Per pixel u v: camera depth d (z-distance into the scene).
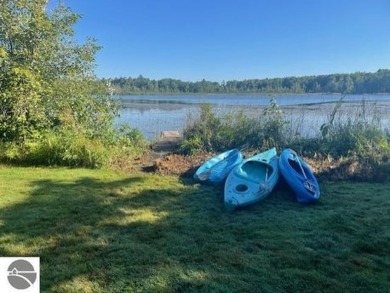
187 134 10.57
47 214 4.80
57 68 8.95
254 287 3.12
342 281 3.21
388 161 7.11
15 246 3.87
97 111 9.37
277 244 3.95
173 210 5.06
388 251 3.79
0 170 7.13
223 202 5.41
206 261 3.57
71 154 7.72
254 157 6.97
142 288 3.10
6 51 8.00
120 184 6.33
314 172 7.02
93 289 3.10
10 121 8.00
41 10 8.49
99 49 9.46
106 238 4.09
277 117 10.10
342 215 4.80
